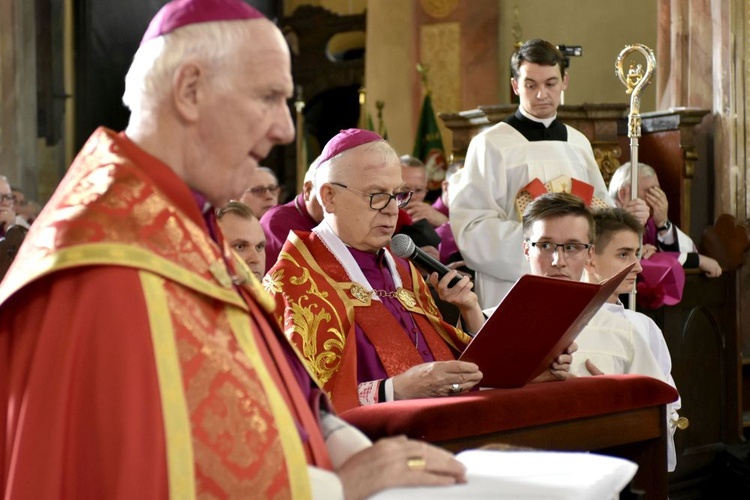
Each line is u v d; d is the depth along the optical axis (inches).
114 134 85.7
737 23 349.7
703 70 358.0
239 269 92.1
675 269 249.3
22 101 573.9
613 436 126.6
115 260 77.2
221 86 84.6
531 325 129.3
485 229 247.6
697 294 267.6
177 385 76.2
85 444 74.1
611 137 335.6
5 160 554.6
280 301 156.7
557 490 78.7
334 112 847.1
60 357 74.9
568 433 121.3
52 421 73.6
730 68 349.1
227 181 87.4
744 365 323.0
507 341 132.0
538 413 116.5
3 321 79.0
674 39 367.6
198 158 86.4
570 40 531.2
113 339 75.1
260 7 839.1
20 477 73.1
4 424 77.7
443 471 83.3
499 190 255.9
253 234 182.7
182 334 78.2
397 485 82.4
